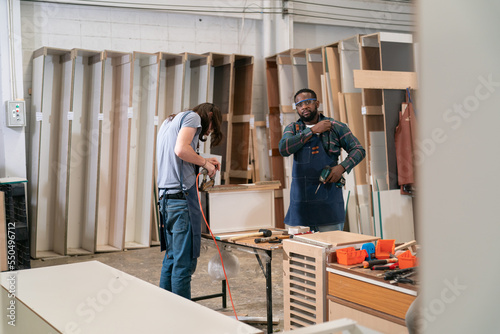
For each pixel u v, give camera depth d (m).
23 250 4.80
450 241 0.50
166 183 2.98
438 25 0.49
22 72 5.54
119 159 5.85
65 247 5.50
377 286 2.06
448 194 0.50
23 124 5.41
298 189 3.65
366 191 5.42
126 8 6.23
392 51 5.00
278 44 7.09
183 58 6.06
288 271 2.59
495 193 0.49
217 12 6.77
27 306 1.38
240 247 3.00
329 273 2.32
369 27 7.70
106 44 6.13
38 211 5.66
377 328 2.08
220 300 3.88
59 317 1.28
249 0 6.97
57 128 5.72
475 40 0.48
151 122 5.92
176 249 2.98
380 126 5.22
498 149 0.49
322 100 6.15
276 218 6.53
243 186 3.27
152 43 6.43
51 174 5.71
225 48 6.96
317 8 7.34
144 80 6.09
